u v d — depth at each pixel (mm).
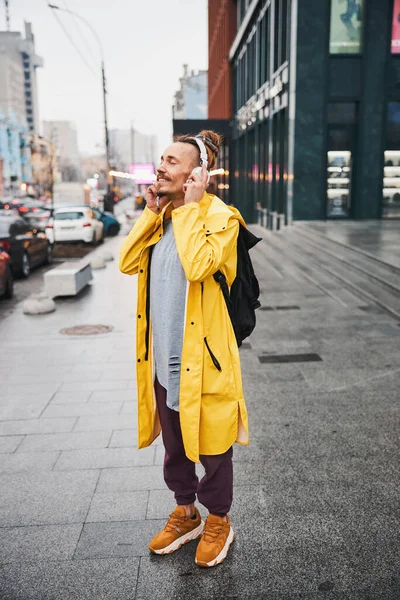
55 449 3818
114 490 3246
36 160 123375
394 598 2320
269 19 21203
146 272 2510
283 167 19281
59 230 19781
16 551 2684
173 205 2428
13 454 3752
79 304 9547
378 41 16266
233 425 2406
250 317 2535
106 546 2713
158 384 2541
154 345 2492
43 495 3205
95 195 52469
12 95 170500
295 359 5773
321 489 3209
